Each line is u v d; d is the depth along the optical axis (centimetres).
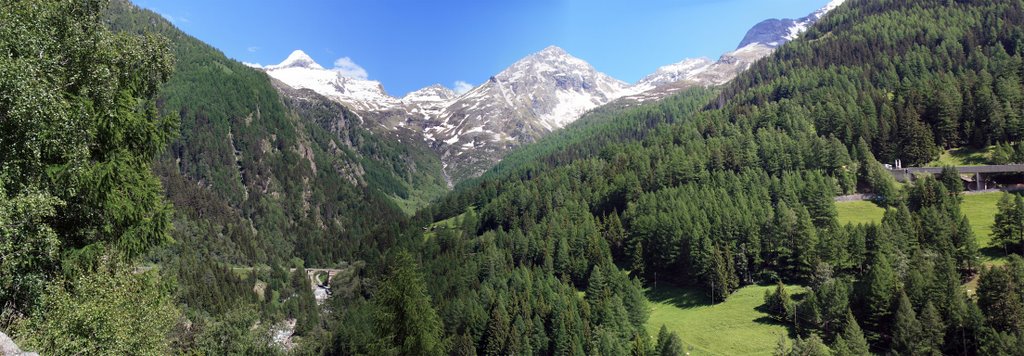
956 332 8294
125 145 3438
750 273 12700
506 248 17125
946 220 11494
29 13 3019
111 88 3453
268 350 8419
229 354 7688
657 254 14088
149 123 3506
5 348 1997
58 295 2717
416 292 5122
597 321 10906
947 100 18325
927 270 9625
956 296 8531
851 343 8231
